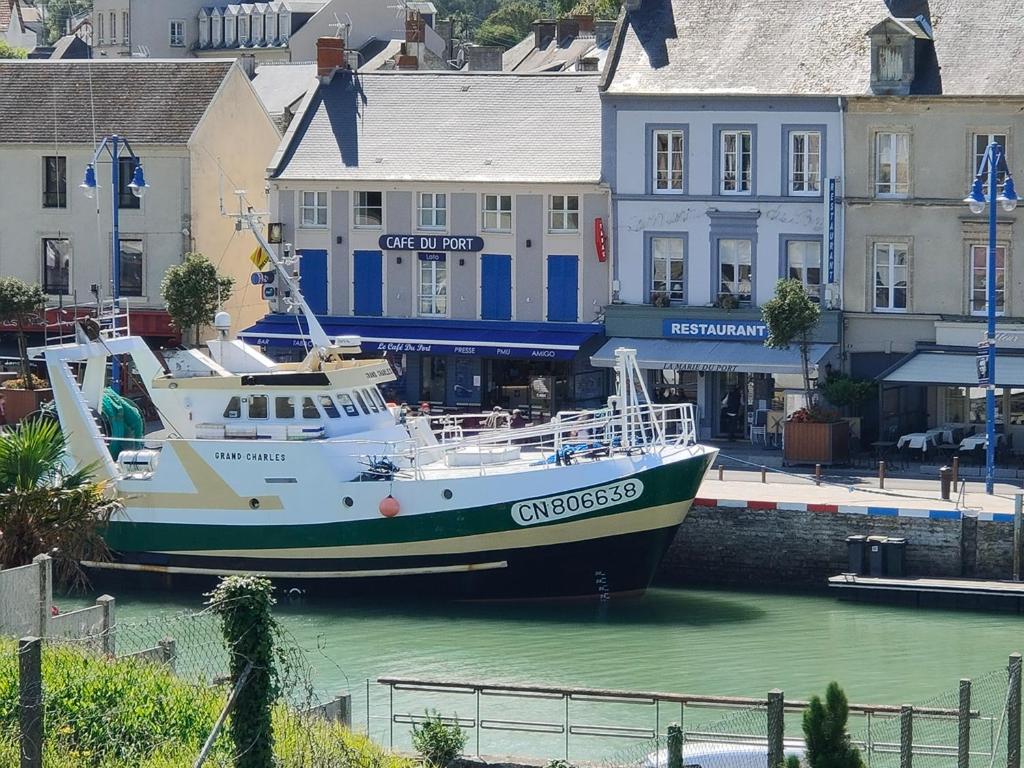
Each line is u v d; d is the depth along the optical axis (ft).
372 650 294.46
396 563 319.47
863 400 409.08
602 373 444.14
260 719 174.40
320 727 201.16
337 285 463.42
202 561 324.60
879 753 220.64
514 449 329.72
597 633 306.14
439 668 283.18
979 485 367.45
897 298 418.92
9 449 261.03
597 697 228.22
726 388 431.43
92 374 334.24
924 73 415.85
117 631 225.76
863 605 327.47
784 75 427.74
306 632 305.73
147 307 492.13
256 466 320.70
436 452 331.36
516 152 455.63
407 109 473.26
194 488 323.57
